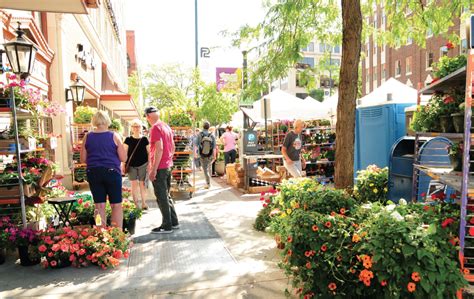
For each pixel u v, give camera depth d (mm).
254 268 4480
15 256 5020
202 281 4125
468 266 3396
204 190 11094
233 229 6352
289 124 16453
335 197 4461
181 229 6402
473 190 3158
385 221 3213
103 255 4551
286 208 5188
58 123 10719
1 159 5867
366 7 9508
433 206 3943
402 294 3008
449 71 3932
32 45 5430
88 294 3844
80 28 13828
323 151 12211
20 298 3764
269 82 8984
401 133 7555
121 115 27047
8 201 5082
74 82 10852
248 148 12391
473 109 3375
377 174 6066
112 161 5262
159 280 4168
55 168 6305
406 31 9273
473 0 8430
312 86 9758
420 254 2900
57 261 4570
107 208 6082
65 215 5590
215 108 38250
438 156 5012
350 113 5281
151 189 10789
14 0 6004
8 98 5129
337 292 3322
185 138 9930
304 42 8578
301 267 3467
